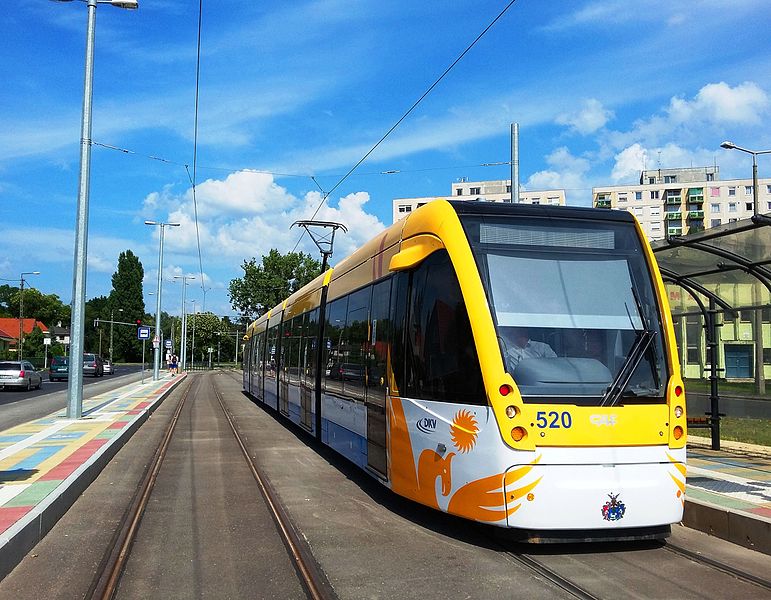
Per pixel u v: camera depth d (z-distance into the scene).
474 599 5.15
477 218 7.19
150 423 18.56
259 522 7.65
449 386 6.86
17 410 22.52
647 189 115.62
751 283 12.02
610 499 6.11
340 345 11.28
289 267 90.75
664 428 6.40
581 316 6.73
